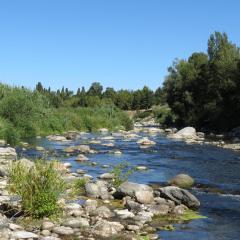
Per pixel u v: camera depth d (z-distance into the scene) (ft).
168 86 298.35
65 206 52.70
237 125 232.73
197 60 291.38
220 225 50.29
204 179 83.20
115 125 251.39
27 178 47.57
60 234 43.37
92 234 43.98
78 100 378.73
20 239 39.93
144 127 297.74
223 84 237.45
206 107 252.01
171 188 60.80
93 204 55.72
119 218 50.80
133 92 546.67
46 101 206.39
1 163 86.94
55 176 48.52
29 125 167.53
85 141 160.45
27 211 46.96
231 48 267.39
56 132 190.49
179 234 46.14
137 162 106.11
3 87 178.91
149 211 54.29
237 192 71.31
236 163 107.24
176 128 275.39
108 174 77.51
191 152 131.95
